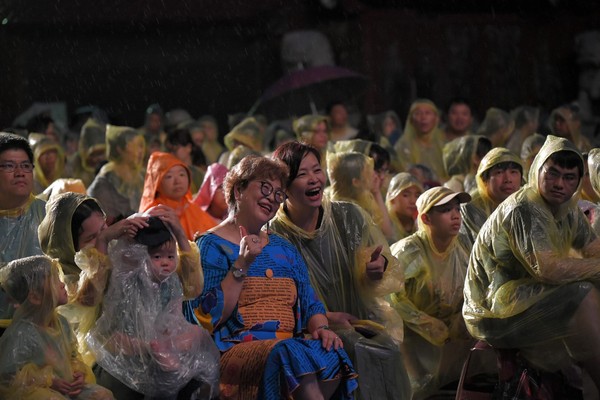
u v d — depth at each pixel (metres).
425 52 25.86
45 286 7.08
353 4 25.62
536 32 25.92
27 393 6.87
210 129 20.02
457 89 25.95
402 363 7.89
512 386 8.40
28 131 16.14
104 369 7.29
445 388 9.23
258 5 26.77
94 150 15.64
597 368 8.20
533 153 12.68
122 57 27.17
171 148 14.48
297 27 26.39
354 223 8.40
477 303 8.58
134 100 27.41
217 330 7.61
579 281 8.16
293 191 8.19
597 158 9.47
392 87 25.81
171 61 27.47
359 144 11.81
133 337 7.20
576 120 16.23
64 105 24.52
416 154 15.82
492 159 9.92
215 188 10.89
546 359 8.33
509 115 17.34
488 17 25.86
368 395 7.77
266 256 7.80
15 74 26.16
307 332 7.90
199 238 7.83
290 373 7.20
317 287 8.31
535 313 8.21
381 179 11.76
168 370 7.16
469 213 9.80
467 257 9.39
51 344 7.09
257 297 7.68
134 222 7.28
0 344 7.05
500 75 25.95
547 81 25.81
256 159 7.83
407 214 10.74
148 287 7.24
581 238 8.59
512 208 8.36
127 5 26.52
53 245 7.77
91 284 7.22
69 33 26.70
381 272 8.15
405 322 9.05
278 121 20.78
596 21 25.70
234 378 7.37
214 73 27.61
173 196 10.25
